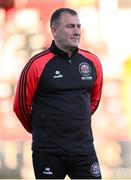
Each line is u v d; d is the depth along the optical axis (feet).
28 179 72.02
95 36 76.95
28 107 38.47
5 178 72.59
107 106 76.38
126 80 76.38
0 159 73.41
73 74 37.78
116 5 76.84
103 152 74.49
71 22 37.35
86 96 38.14
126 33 76.84
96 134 76.18
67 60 37.91
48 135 37.42
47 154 37.45
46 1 76.95
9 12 76.95
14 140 74.95
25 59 76.48
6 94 76.95
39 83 37.47
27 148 73.77
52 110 37.27
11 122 76.54
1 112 76.89
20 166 73.00
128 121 76.02
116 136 75.77
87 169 37.68
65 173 38.24
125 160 74.02
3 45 76.89
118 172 73.15
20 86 38.27
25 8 76.95
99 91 39.93
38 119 37.78
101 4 76.84
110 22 76.95
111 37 76.84
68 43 37.37
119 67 76.48
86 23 76.95
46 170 37.65
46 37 76.64
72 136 37.37
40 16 76.89
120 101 76.38
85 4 77.05
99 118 76.38
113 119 76.38
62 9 37.88
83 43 76.89
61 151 37.32
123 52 76.64
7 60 76.84
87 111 37.88
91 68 38.47
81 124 37.45
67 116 37.22
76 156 37.45
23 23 76.84
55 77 37.42
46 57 37.76
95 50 76.89
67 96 37.42
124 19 76.89
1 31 77.05
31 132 39.86
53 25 37.86
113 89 76.43
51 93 37.45
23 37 76.69
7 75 76.74
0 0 76.74
